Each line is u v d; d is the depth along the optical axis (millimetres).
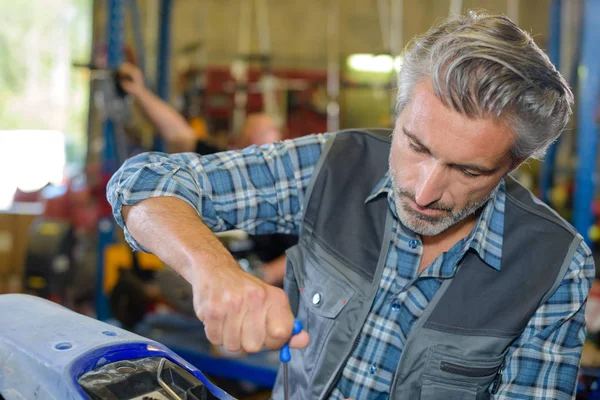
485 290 961
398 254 1001
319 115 3594
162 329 2348
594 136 2275
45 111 5805
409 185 843
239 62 3350
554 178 2766
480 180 827
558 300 958
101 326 805
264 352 2158
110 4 2621
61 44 5633
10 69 5645
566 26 3084
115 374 700
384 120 2965
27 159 5887
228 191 988
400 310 994
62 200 3082
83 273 3029
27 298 895
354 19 4461
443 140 772
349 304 986
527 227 987
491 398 1009
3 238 3705
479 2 3842
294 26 4539
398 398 975
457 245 973
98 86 2508
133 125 2838
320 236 1022
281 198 1033
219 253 753
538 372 952
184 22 4469
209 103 3527
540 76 760
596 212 2541
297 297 1074
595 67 2244
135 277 2428
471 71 734
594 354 1864
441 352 950
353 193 1040
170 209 837
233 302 674
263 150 1048
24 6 5566
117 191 867
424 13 4281
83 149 5359
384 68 3074
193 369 765
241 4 4469
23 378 716
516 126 773
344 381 1017
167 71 3156
